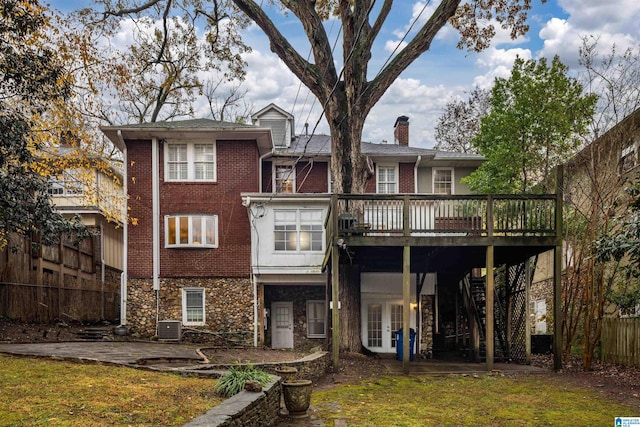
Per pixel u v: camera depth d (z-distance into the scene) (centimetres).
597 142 1454
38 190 1476
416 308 1770
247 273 1841
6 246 1507
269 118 2184
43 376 765
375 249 1420
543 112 1761
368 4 1521
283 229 1834
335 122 1554
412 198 1291
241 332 1809
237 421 594
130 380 783
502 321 1606
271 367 1032
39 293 1669
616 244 1085
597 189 1351
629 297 1289
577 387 1054
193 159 1886
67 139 1588
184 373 873
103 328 1861
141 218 1856
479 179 1922
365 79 1561
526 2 1625
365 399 958
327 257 1484
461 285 1773
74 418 552
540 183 1777
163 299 1830
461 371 1278
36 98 1265
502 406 895
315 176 2094
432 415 831
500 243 1266
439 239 1270
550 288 1941
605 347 1378
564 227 1603
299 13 1538
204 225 1858
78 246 2083
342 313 1588
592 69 1470
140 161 1875
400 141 2406
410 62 1552
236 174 1889
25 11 1212
